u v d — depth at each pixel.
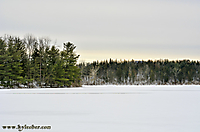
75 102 37.69
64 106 32.19
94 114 25.17
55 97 47.31
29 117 23.39
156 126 19.44
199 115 24.69
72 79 99.56
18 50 87.44
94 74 175.38
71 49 101.62
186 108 30.30
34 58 92.19
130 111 27.48
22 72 87.31
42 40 94.31
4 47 83.31
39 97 47.09
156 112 26.78
